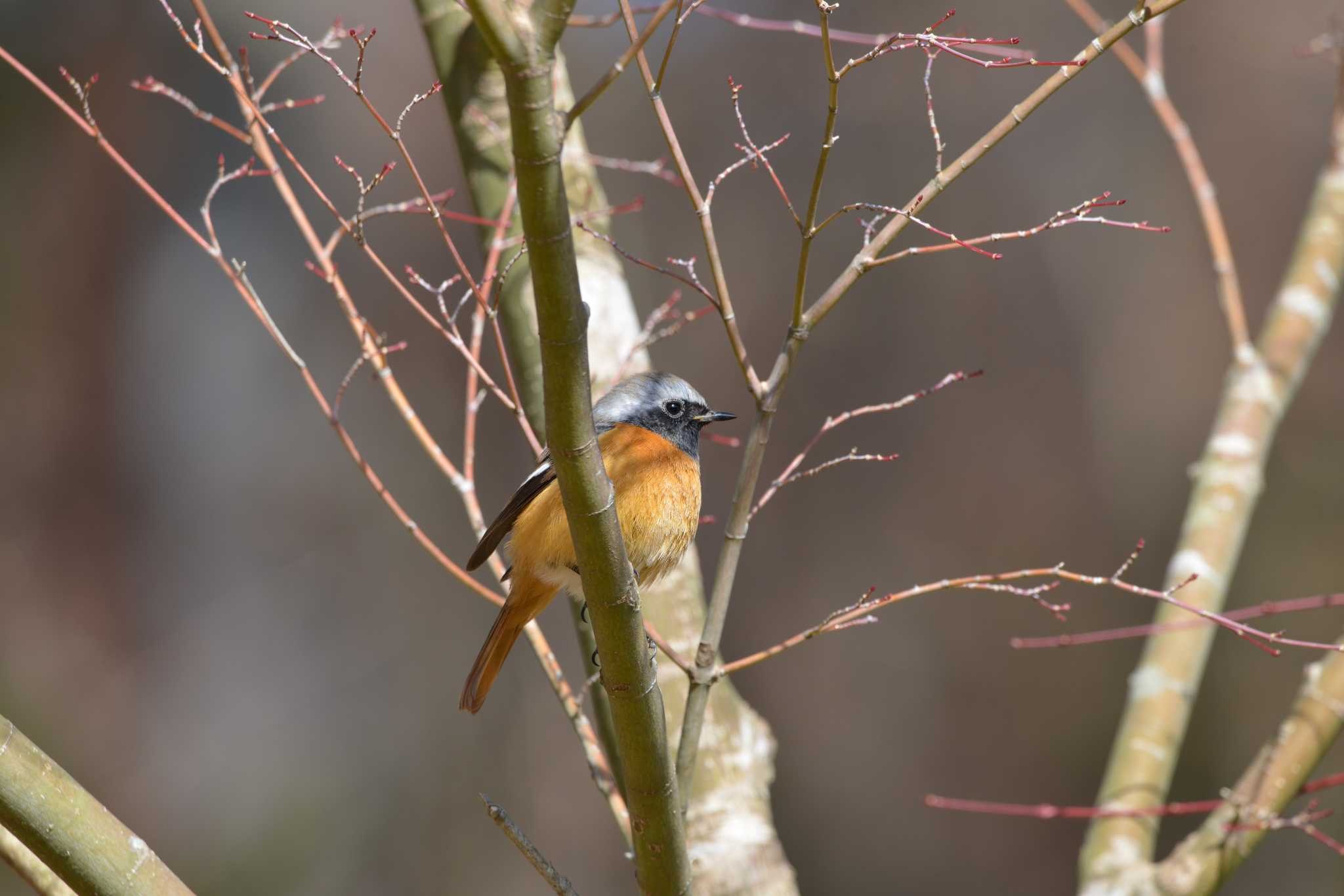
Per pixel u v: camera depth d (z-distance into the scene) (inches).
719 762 199.9
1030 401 569.9
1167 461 558.6
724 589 148.5
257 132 178.4
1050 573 145.7
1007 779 551.5
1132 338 569.3
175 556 543.5
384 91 549.3
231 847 513.0
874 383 575.2
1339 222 248.4
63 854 124.6
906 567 570.3
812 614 571.8
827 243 566.9
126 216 526.9
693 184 144.3
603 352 219.0
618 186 573.0
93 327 530.9
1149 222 568.1
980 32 563.2
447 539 563.5
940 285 571.2
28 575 519.2
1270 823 186.7
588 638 199.9
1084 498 563.5
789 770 562.6
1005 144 563.2
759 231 574.2
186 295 546.9
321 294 557.6
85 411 532.1
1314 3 566.9
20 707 499.5
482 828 537.0
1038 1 569.0
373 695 547.5
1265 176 566.3
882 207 138.1
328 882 515.5
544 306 114.1
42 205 516.1
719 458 574.9
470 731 547.5
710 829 195.9
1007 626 562.3
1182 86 574.9
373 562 560.4
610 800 166.6
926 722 562.3
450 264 558.6
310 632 551.2
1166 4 131.2
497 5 103.4
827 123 134.0
